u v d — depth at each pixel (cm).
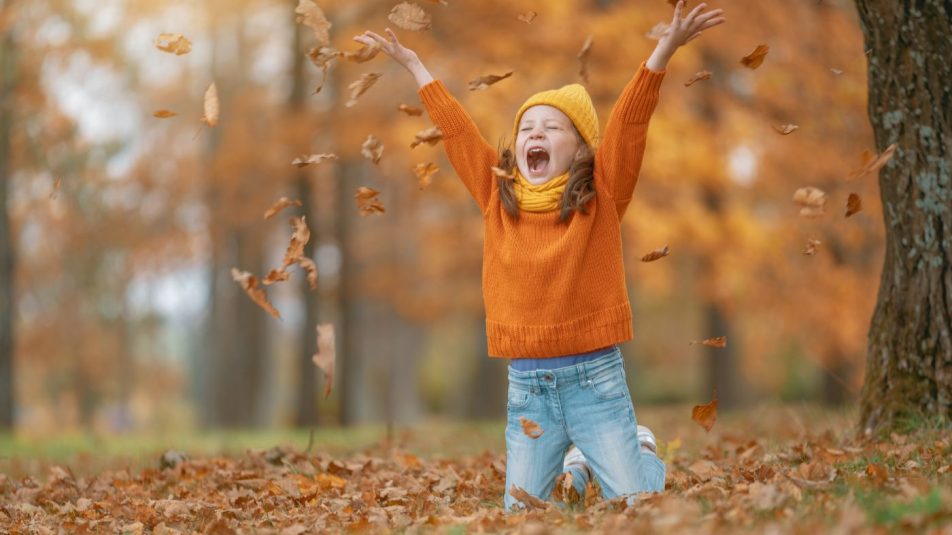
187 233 2714
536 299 506
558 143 519
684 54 1655
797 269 1831
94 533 536
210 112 568
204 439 1361
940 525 386
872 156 535
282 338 5059
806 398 3422
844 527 383
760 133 1672
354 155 1955
